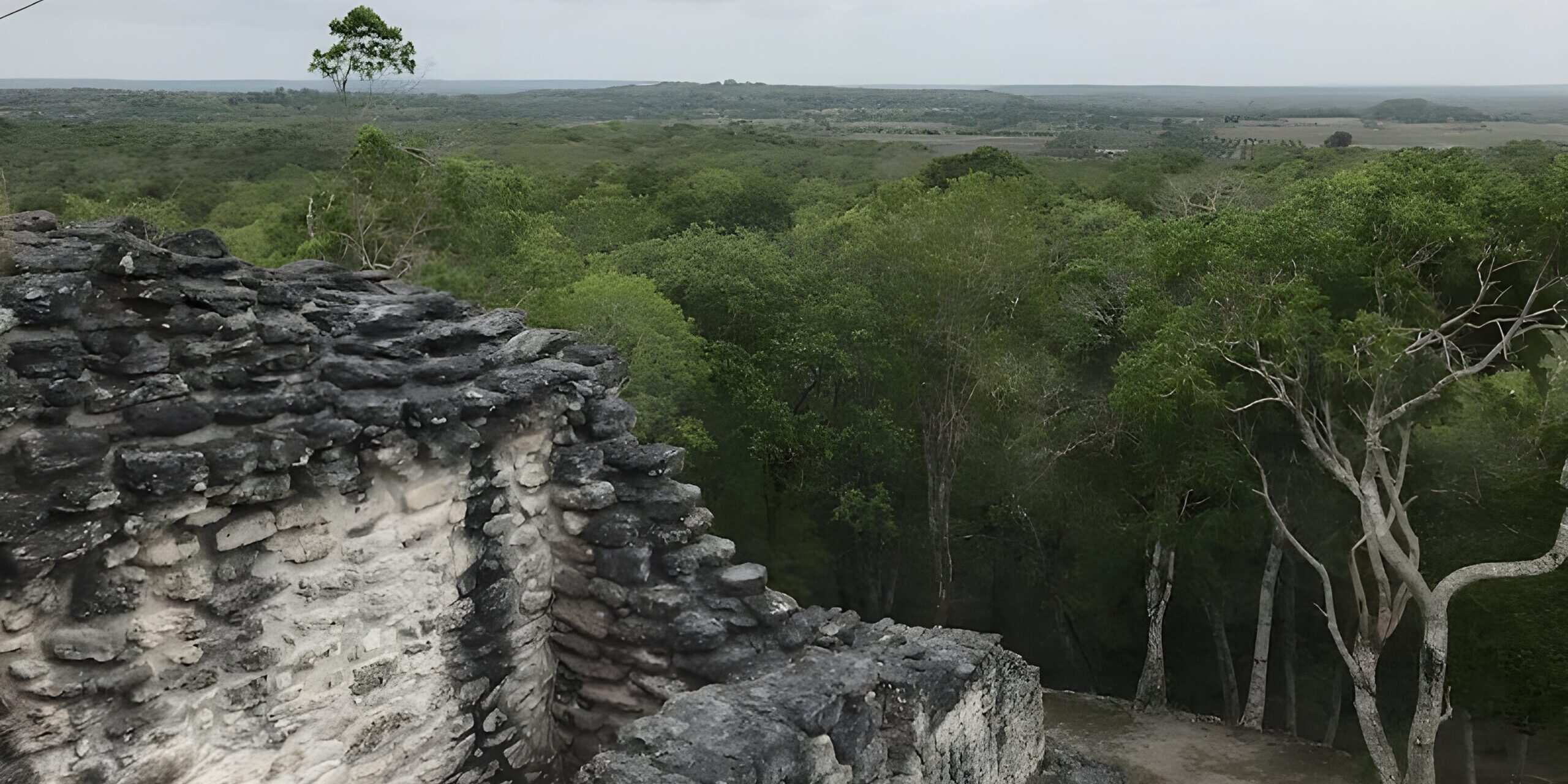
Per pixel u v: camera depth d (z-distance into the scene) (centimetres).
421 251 1878
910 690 650
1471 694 1659
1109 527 2161
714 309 2273
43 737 461
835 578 2391
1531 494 1510
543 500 703
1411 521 1838
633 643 682
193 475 493
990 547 2455
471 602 655
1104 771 1090
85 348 489
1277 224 1531
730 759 506
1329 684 2195
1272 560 1952
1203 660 2331
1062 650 2436
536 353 714
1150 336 1770
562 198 3541
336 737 580
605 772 493
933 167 4019
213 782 523
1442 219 1413
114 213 1697
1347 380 1477
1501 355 1620
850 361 2108
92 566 475
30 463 453
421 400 604
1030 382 2006
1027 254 2097
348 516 578
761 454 2112
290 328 574
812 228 2811
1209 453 1773
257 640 538
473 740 664
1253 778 1716
